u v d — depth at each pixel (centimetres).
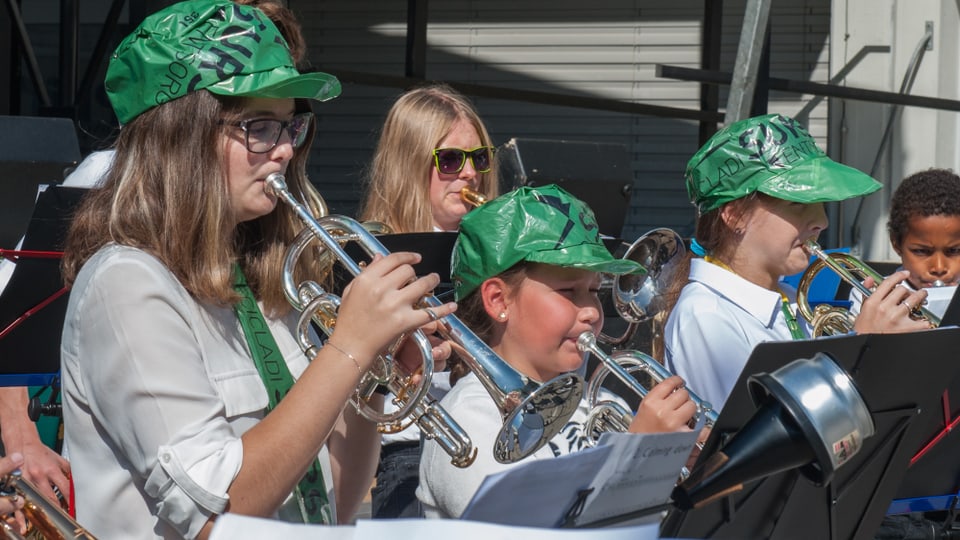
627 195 744
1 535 325
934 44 1171
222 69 327
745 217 516
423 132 653
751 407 312
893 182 1184
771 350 311
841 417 286
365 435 376
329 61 1239
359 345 309
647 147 1228
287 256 354
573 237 397
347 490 376
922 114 1179
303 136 356
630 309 474
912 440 364
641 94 1223
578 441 394
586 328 402
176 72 327
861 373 340
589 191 729
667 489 286
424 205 655
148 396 301
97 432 315
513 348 407
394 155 661
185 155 325
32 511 320
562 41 1230
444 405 390
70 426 319
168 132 326
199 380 311
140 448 302
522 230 399
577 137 1238
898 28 1178
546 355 401
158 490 300
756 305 507
